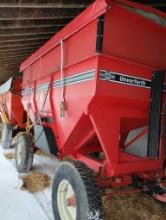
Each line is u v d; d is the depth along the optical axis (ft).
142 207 10.15
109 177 8.59
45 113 12.62
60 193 8.39
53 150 11.80
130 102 8.35
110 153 8.13
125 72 8.05
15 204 10.42
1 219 9.14
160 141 8.73
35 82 14.46
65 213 8.22
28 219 9.17
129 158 9.62
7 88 22.49
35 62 14.46
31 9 11.59
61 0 11.02
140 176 9.82
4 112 24.39
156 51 8.78
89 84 7.88
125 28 7.91
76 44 9.05
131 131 11.02
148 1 11.41
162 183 9.44
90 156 10.80
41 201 10.76
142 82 8.54
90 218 6.78
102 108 8.03
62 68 10.09
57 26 14.49
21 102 20.12
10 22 12.71
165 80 8.82
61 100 10.36
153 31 8.66
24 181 13.11
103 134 8.04
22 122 21.94
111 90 7.73
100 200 7.13
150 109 8.85
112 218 9.18
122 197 11.12
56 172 8.61
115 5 7.39
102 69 7.57
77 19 8.73
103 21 7.45
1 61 23.12
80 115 8.57
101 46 7.40
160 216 9.37
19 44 17.35
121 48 7.84
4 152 20.66
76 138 10.26
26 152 14.33
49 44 11.63
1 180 13.32
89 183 7.23
